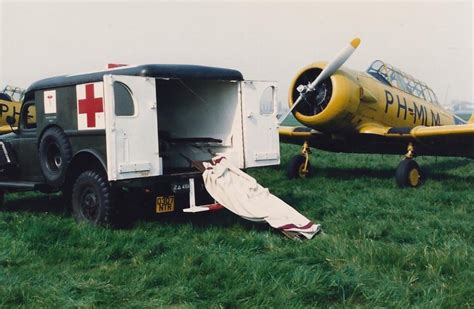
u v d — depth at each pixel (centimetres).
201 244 496
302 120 962
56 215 658
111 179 520
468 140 923
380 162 1288
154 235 528
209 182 589
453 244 453
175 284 383
